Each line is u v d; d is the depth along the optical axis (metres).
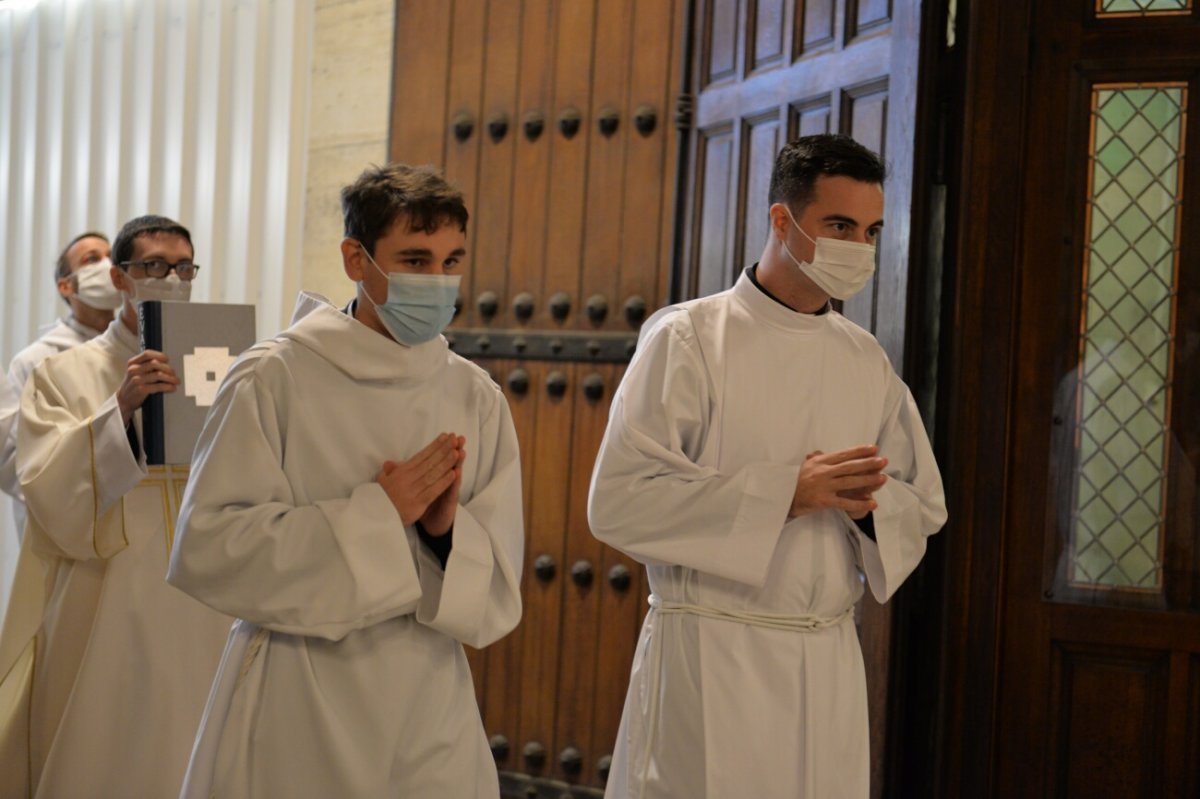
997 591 3.47
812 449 2.66
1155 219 3.48
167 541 3.43
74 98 6.18
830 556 2.62
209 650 3.39
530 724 4.46
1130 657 3.43
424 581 2.30
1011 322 3.49
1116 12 3.49
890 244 3.45
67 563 3.51
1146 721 3.41
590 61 4.47
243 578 2.15
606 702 4.33
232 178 5.52
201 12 5.67
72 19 6.17
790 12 3.84
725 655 2.58
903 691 3.54
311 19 5.29
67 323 4.43
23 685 3.48
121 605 3.37
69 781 3.28
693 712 2.57
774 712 2.56
